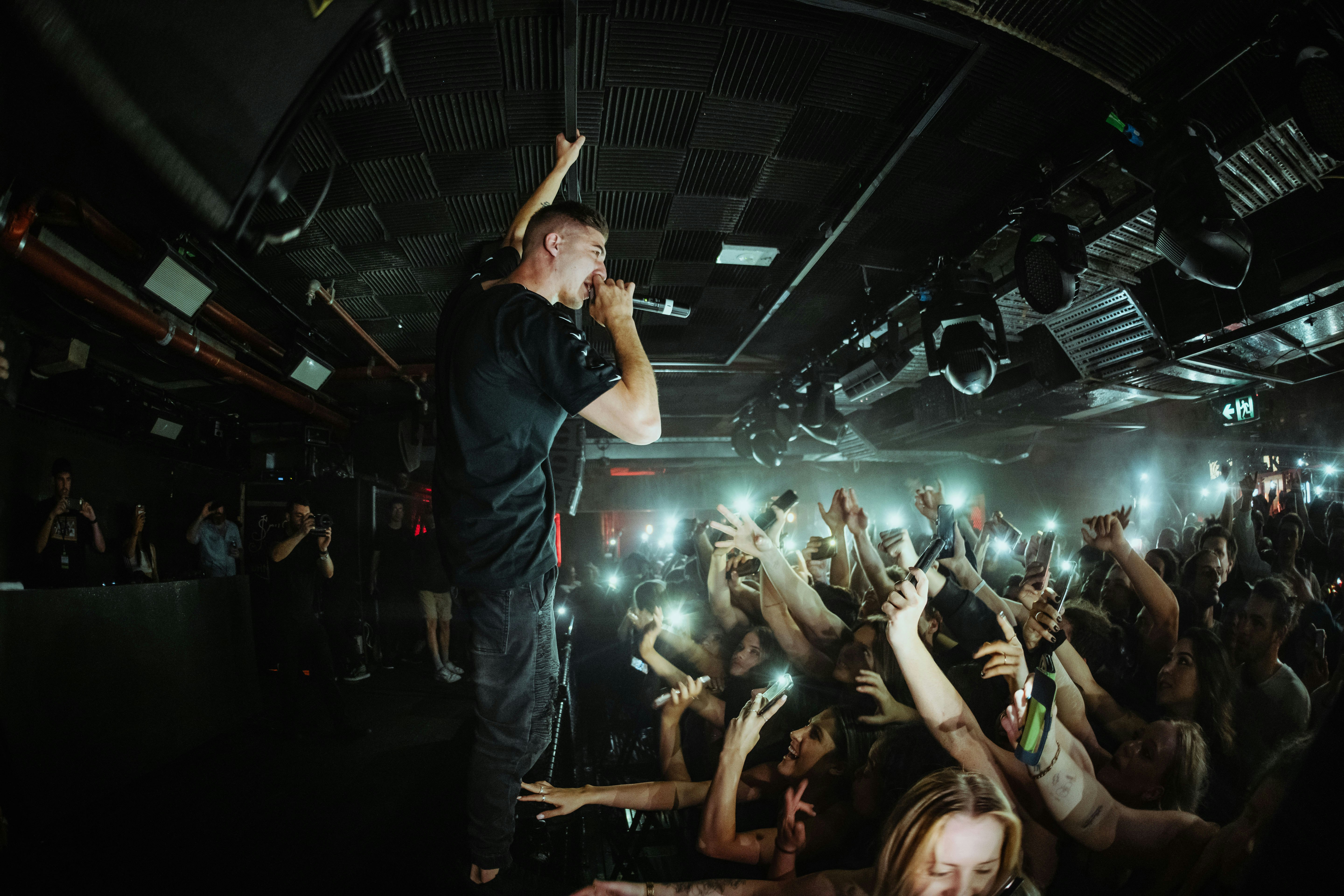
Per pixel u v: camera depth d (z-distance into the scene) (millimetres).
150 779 2766
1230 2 2693
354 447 7562
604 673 4262
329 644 3660
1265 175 3549
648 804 1965
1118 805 1465
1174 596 2314
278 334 5797
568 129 3494
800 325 6500
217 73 1033
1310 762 495
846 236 4746
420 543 5879
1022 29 2865
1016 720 1467
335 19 1153
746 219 4555
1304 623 2787
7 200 2934
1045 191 3809
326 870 1793
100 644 2615
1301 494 5070
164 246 3645
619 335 1494
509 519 1368
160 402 5609
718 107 3496
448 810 2012
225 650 3508
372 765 2896
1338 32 2523
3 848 1935
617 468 12875
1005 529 4824
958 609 1608
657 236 4777
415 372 6945
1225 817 1729
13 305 4102
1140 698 2230
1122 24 2830
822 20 2994
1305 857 474
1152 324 5281
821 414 7293
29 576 4469
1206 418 8094
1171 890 1403
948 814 1195
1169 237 3164
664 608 3213
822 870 1676
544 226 1501
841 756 1879
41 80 967
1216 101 3227
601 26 3004
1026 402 7238
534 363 1313
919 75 3311
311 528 3570
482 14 2895
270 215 4125
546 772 2000
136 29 888
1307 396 6887
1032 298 3838
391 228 4395
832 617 2406
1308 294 4332
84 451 5098
